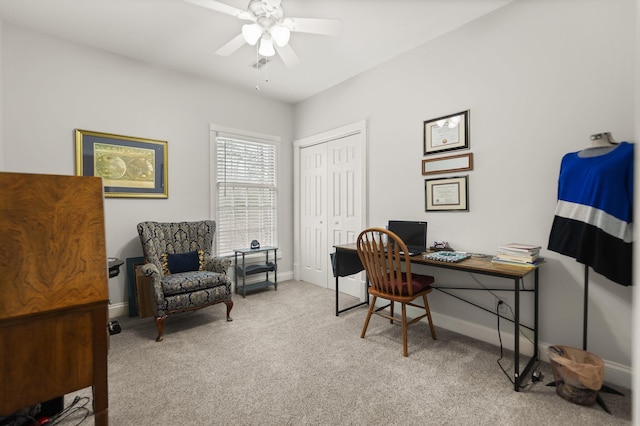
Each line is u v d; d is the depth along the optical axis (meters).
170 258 2.92
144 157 3.08
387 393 1.69
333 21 1.93
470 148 2.44
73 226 0.99
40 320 0.86
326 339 2.39
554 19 2.00
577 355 1.75
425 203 2.75
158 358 2.09
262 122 4.04
